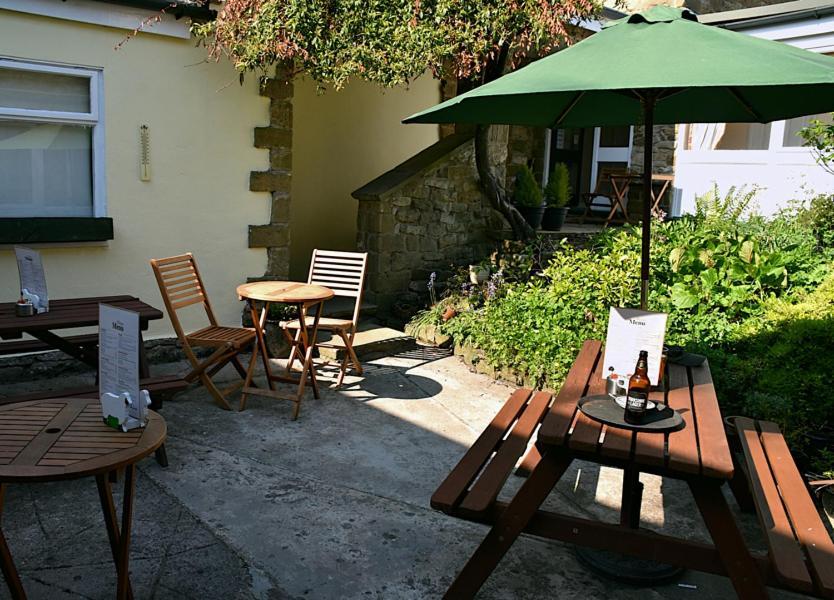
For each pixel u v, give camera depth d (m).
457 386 5.91
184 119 6.03
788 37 8.05
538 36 5.93
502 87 2.82
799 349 4.75
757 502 2.82
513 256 7.50
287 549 3.36
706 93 3.91
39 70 5.36
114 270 5.88
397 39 5.80
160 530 3.46
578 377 3.47
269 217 6.62
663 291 5.98
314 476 4.15
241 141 6.35
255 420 4.99
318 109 8.30
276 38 5.62
